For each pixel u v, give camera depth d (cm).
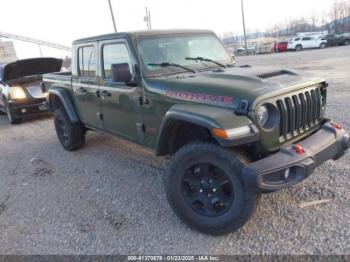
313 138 306
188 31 416
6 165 550
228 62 430
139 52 359
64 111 563
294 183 267
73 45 483
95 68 438
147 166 482
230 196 283
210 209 296
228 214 282
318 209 321
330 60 1880
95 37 421
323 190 353
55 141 674
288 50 3944
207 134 305
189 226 311
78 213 360
